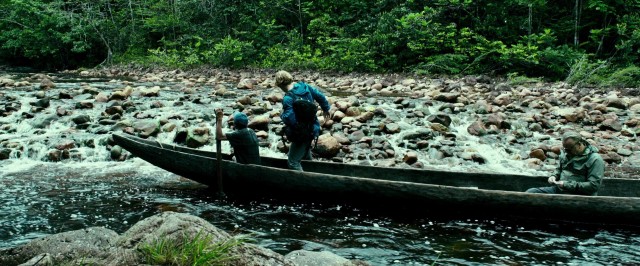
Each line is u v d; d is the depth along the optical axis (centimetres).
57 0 2372
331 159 719
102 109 934
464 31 1639
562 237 430
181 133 787
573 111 948
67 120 851
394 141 805
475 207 464
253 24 2169
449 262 372
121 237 265
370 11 2055
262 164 594
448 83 1452
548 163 734
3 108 928
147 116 895
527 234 438
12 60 2594
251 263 241
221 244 244
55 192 554
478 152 770
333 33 2025
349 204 505
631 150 778
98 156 729
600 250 400
